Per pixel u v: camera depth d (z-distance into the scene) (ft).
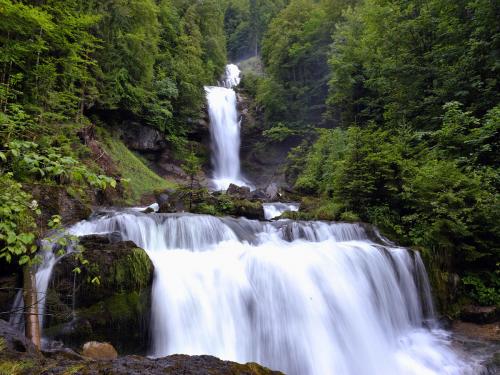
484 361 19.85
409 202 30.99
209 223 28.84
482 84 36.94
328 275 23.11
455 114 34.30
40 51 38.52
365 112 60.95
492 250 27.50
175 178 71.72
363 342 21.76
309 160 63.87
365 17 56.08
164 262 21.62
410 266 25.96
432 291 26.20
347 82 63.57
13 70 38.68
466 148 33.45
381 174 32.35
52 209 25.02
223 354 18.99
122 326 17.37
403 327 24.29
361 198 33.27
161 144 73.00
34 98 39.91
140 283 18.63
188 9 109.40
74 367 7.86
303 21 96.73
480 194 27.32
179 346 18.52
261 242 29.30
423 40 47.14
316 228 31.04
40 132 35.76
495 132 30.50
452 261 28.37
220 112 91.97
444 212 27.22
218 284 20.51
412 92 46.29
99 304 17.37
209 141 86.69
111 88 57.93
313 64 88.84
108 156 50.72
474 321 25.62
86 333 16.35
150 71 69.00
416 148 35.94
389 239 30.30
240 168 93.09
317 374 19.90
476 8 38.68
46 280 17.28
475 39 37.86
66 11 42.47
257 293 20.99
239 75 136.87
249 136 94.94
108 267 17.99
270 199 52.95
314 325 21.20
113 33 59.41
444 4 44.37
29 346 9.89
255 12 190.60
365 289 23.57
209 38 117.70
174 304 19.03
